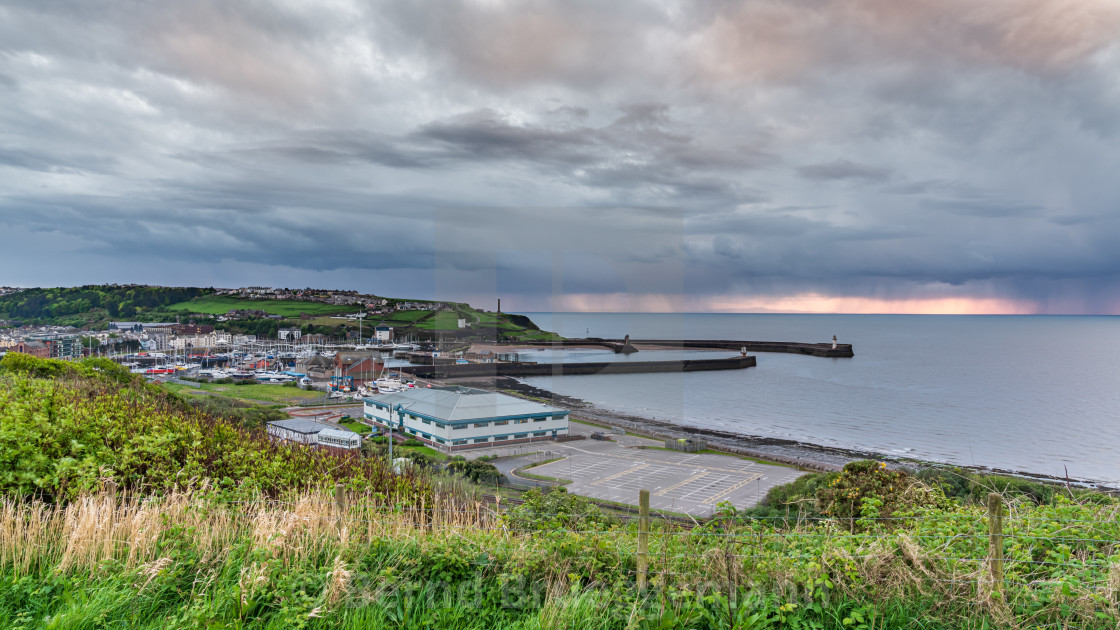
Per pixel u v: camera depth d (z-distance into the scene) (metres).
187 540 4.22
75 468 5.11
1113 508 4.58
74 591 3.55
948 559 3.70
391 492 5.20
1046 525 4.29
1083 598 3.35
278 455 6.96
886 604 3.47
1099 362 135.38
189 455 6.41
